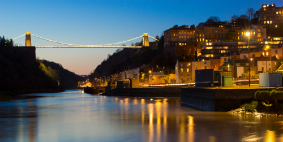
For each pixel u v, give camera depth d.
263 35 192.00
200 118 36.94
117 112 49.19
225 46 162.12
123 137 27.50
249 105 39.28
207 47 161.88
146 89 102.56
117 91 121.62
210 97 43.16
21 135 29.34
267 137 25.44
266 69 106.31
